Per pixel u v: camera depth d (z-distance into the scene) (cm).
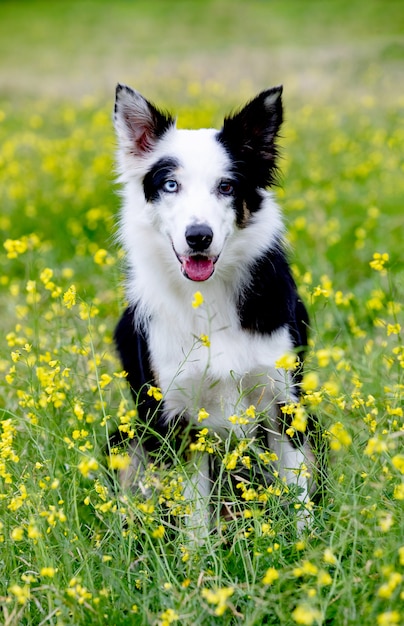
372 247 780
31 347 499
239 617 329
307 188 976
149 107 482
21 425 449
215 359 444
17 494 384
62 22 3033
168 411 454
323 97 1415
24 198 952
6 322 670
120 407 389
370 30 2347
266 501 387
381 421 398
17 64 2358
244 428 448
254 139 480
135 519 388
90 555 359
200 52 2286
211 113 1184
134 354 485
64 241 855
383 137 1065
